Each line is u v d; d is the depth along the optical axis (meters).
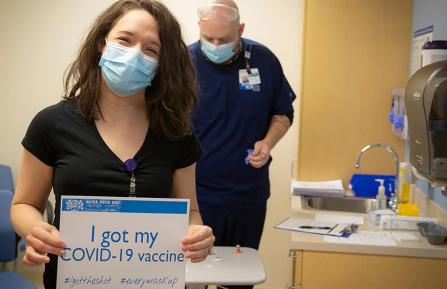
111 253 1.15
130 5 1.28
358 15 3.08
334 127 3.14
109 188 1.21
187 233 1.18
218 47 2.42
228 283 1.83
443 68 1.83
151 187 1.24
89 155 1.21
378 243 2.04
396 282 2.02
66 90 1.31
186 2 3.59
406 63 3.07
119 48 1.22
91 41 1.28
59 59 3.76
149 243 1.17
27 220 1.20
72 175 1.20
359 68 3.10
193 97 1.36
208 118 2.53
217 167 2.53
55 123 1.23
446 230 2.11
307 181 3.16
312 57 3.12
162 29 1.27
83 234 1.14
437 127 1.82
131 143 1.25
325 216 2.50
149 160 1.25
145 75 1.24
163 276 1.18
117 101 1.27
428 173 1.89
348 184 3.15
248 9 3.55
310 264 2.05
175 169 1.35
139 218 1.16
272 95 2.63
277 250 3.71
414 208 2.43
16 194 1.27
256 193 2.59
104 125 1.25
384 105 3.10
